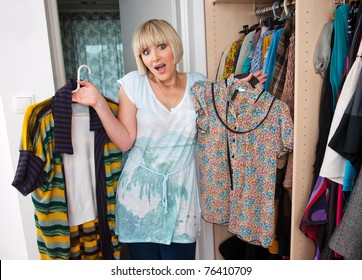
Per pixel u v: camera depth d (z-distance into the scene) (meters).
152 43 1.11
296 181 1.15
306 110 1.11
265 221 1.23
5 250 1.67
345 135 0.92
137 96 1.17
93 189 1.28
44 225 1.17
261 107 1.18
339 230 0.92
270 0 1.68
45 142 1.11
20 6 1.36
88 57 3.32
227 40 1.72
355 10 1.03
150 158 1.21
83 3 3.20
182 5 1.66
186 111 1.20
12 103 1.42
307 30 1.05
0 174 1.55
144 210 1.24
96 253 1.33
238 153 1.24
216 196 1.31
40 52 1.41
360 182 0.88
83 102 1.12
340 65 1.03
